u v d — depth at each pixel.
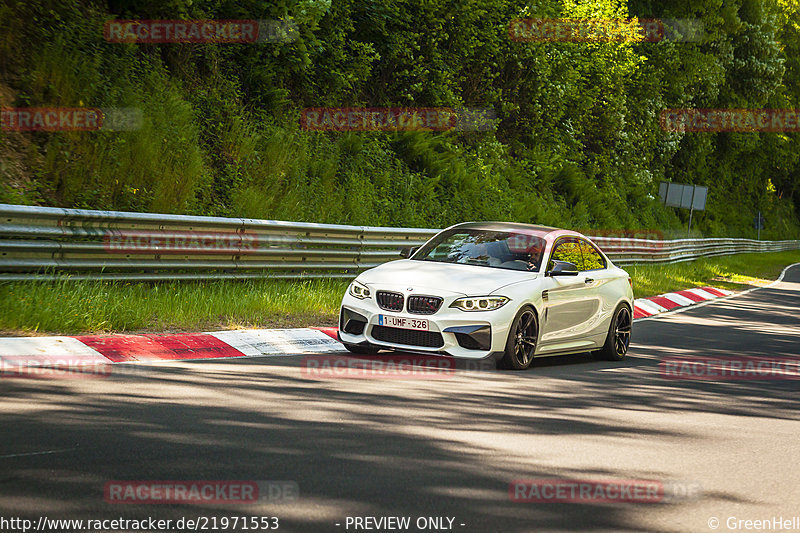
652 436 15.72
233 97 42.34
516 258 24.44
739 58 142.12
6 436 12.62
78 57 33.94
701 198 107.00
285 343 23.44
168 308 24.11
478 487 11.66
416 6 56.31
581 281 25.12
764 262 105.00
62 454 11.90
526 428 15.53
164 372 18.45
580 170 81.56
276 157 41.59
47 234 23.47
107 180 31.95
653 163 110.81
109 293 23.27
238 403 15.90
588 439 15.05
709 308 47.75
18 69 31.89
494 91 64.88
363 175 48.03
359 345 22.50
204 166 37.34
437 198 53.66
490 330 21.73
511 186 65.62
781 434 16.72
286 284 30.25
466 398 17.91
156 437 13.15
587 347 25.34
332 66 49.84
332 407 16.09
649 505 11.40
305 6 42.88
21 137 30.73
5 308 20.55
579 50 76.06
